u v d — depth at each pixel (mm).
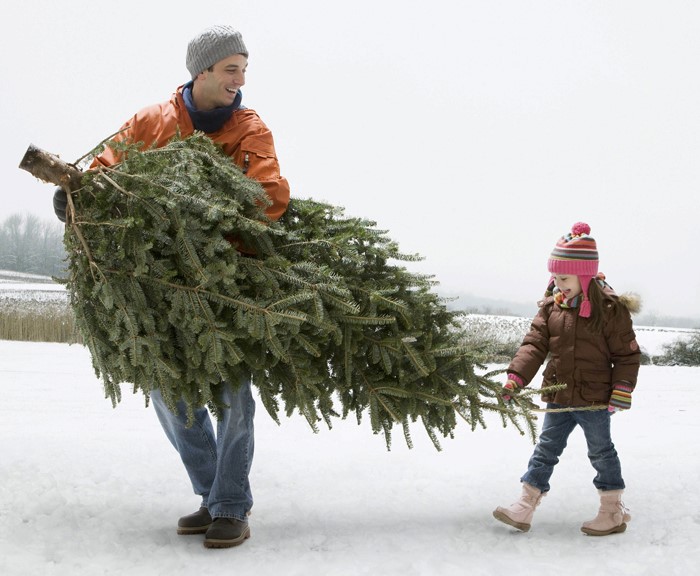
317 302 3285
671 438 5938
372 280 3645
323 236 3641
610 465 3682
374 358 3547
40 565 3096
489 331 13328
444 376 3689
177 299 3213
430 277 3840
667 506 4062
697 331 21234
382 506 4152
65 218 3426
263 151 3639
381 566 3074
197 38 3600
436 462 5070
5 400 7656
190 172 3289
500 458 5176
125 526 3715
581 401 3721
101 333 3307
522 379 3824
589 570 3080
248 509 3549
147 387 3246
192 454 3654
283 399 3492
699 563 3174
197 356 3209
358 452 5332
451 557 3277
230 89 3658
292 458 5152
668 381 10844
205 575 3033
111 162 3500
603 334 3721
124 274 3219
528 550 3410
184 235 3186
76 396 8047
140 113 3709
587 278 3748
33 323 15438
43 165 3260
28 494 4066
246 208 3445
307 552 3357
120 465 4848
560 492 4352
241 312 3221
